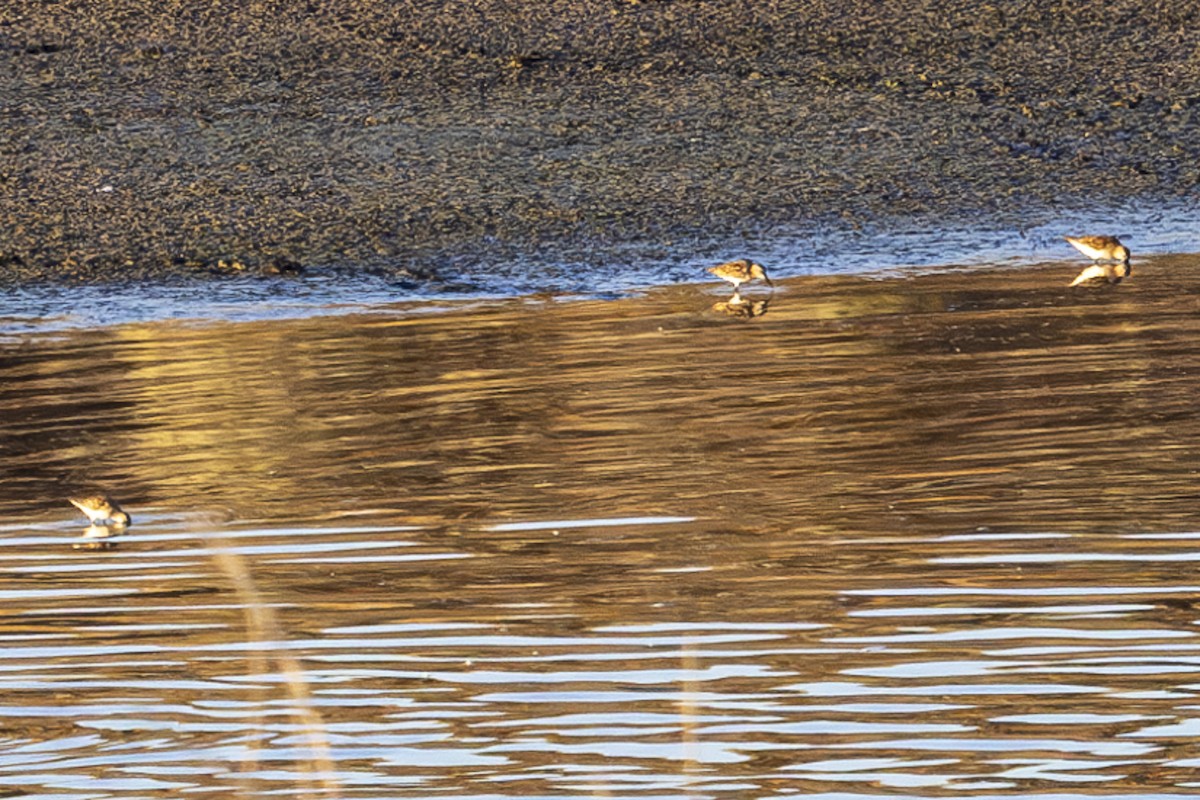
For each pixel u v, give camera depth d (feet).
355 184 93.76
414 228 88.69
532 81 106.52
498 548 50.52
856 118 101.65
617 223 89.15
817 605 45.78
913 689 40.86
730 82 106.22
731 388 64.85
